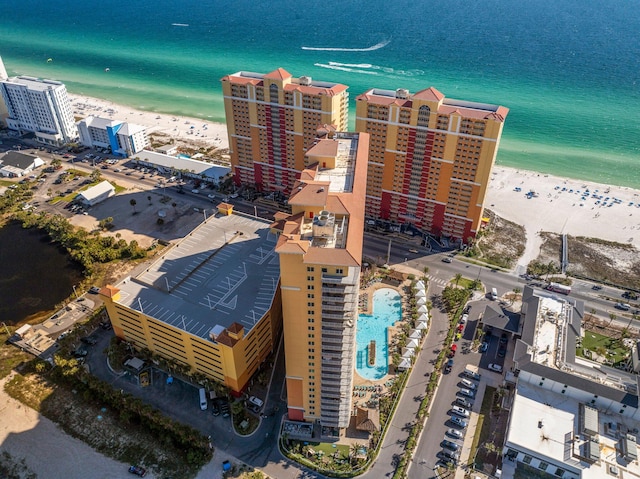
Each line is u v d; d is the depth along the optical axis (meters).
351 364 121.31
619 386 138.12
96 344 166.88
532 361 144.88
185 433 133.12
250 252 180.25
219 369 143.00
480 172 194.50
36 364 156.38
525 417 134.25
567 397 140.50
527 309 167.25
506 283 194.75
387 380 153.88
